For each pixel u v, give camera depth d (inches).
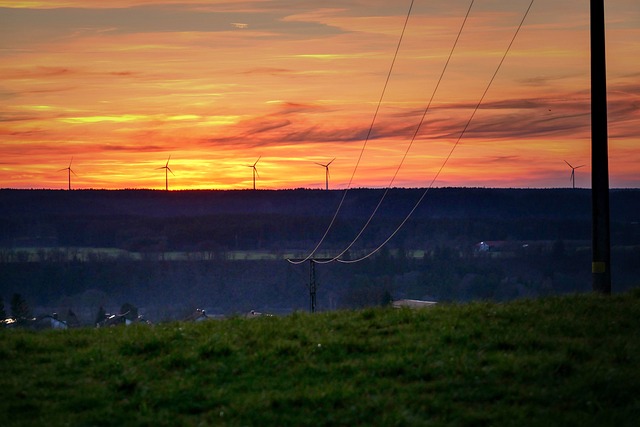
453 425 542.6
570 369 644.7
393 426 536.7
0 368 681.0
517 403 581.6
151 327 866.8
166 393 603.2
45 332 858.8
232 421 548.7
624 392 597.0
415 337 740.7
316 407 572.4
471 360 662.5
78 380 646.5
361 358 685.3
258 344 722.8
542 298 954.1
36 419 558.3
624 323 800.3
